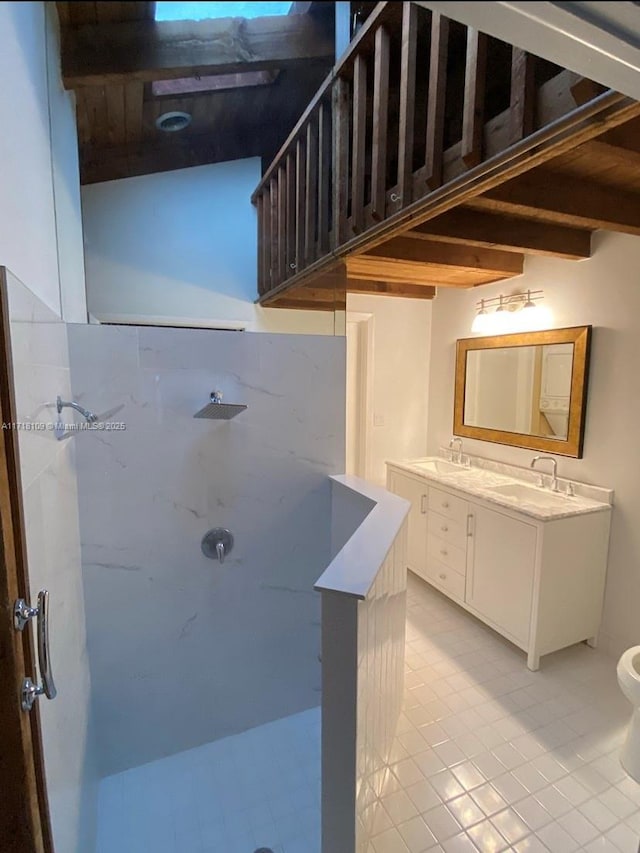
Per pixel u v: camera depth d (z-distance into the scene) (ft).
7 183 3.27
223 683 7.07
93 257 6.59
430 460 12.26
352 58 5.72
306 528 7.36
